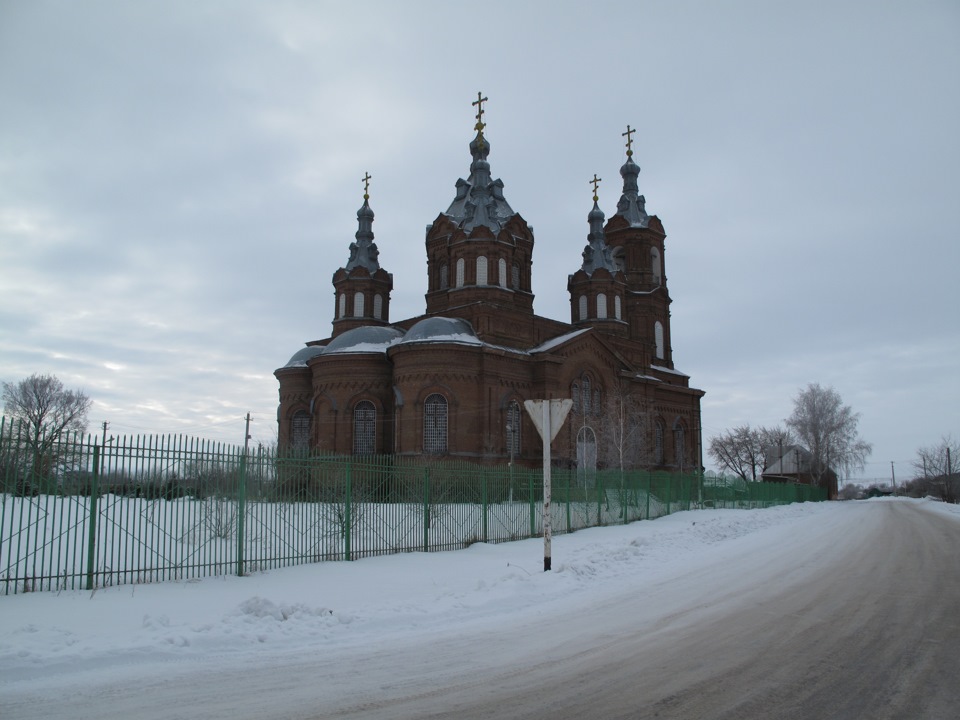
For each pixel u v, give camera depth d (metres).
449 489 21.22
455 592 13.32
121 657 8.42
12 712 6.60
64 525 17.89
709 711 6.71
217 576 14.61
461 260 49.09
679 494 40.59
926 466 125.31
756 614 11.48
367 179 58.47
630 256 63.41
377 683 7.64
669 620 11.06
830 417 91.38
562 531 26.47
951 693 7.27
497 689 7.42
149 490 13.80
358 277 55.66
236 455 15.28
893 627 10.45
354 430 46.03
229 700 7.01
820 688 7.44
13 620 9.98
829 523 36.53
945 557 19.83
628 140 66.19
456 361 43.88
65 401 78.44
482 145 52.75
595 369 51.06
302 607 11.19
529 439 46.59
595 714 6.63
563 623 10.95
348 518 17.89
